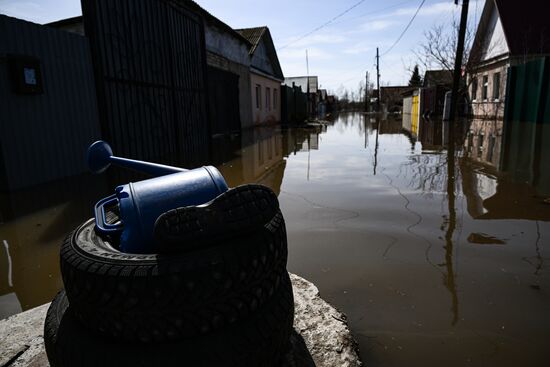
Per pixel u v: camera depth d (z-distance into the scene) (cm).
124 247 131
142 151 607
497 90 1788
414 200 413
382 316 197
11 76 425
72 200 407
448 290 221
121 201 134
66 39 500
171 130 702
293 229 329
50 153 481
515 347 172
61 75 493
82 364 115
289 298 140
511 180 499
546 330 183
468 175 541
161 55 661
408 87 4844
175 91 713
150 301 109
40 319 187
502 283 228
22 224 337
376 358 166
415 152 813
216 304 114
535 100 1256
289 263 261
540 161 629
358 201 414
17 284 239
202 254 115
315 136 1333
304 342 164
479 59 1900
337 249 283
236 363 116
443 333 182
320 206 397
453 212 367
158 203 135
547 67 1166
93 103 549
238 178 558
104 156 208
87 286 114
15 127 435
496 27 1823
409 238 301
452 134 1191
